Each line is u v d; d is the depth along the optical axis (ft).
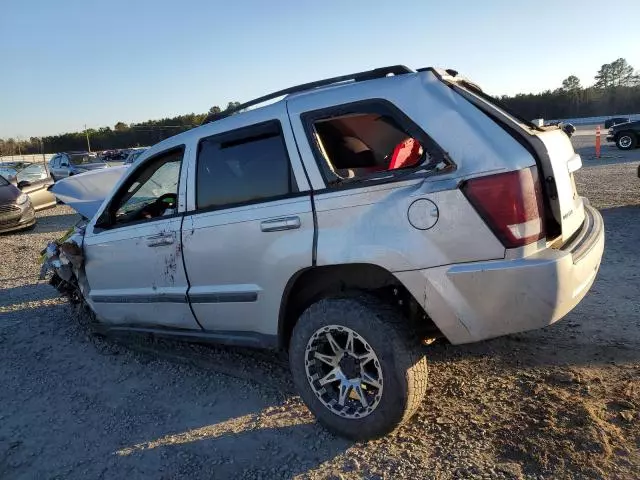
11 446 10.64
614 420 9.56
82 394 12.67
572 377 11.19
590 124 173.58
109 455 10.11
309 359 9.95
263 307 10.69
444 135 8.79
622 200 30.99
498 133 8.78
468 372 11.93
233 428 10.65
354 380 9.57
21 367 14.38
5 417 11.82
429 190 8.64
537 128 10.18
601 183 39.24
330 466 9.16
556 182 9.00
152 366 13.92
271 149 10.39
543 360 12.15
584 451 8.77
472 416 10.18
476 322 8.70
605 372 11.30
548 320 8.53
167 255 12.09
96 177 18.53
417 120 9.03
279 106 10.48
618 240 22.00
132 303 13.39
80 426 11.24
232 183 10.94
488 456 8.95
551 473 8.39
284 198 10.07
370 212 9.12
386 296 10.02
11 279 24.39
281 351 14.08
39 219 45.70
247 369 13.26
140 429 10.93
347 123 10.46
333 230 9.45
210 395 12.11
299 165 9.94
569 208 9.72
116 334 14.85
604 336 13.08
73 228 17.34
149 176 13.53
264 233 10.23
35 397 12.67
